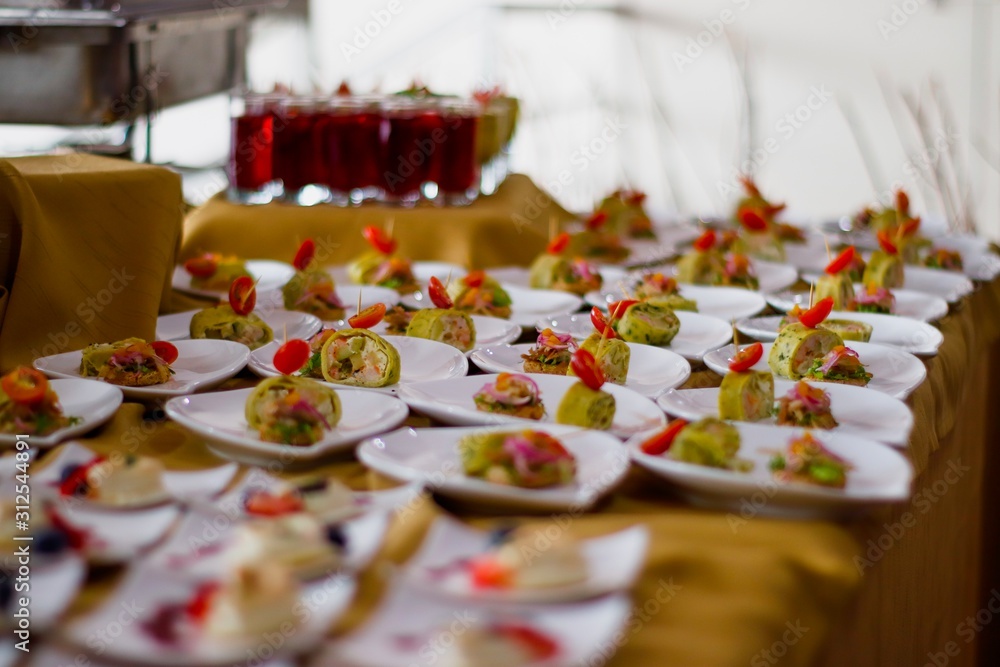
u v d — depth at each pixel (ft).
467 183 9.00
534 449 3.65
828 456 3.76
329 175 8.70
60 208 5.75
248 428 4.24
